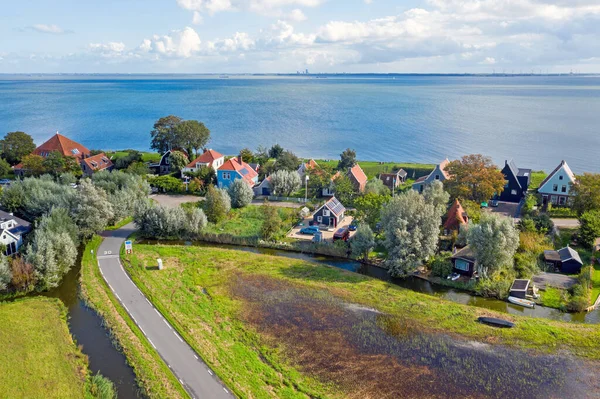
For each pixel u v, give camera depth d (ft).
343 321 154.30
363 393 118.93
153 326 146.30
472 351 138.62
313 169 330.95
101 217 225.76
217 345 137.39
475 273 188.14
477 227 187.11
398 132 638.12
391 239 194.39
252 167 365.20
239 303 165.68
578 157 465.06
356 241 206.49
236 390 115.34
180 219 234.58
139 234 237.66
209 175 328.70
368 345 140.36
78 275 186.60
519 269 187.52
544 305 167.73
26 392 115.44
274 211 239.30
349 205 291.79
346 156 382.63
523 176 291.17
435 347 140.15
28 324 147.43
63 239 183.73
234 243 231.09
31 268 169.27
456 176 275.59
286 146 547.49
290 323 152.35
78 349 134.21
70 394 115.34
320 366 129.80
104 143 568.82
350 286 181.68
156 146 402.72
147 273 187.93
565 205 276.41
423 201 197.16
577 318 159.84
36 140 591.37
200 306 161.79
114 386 118.32
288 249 222.69
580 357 136.05
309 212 276.21
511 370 130.00
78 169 338.75
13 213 232.73
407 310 162.20
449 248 215.10
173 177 331.77
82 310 158.30
